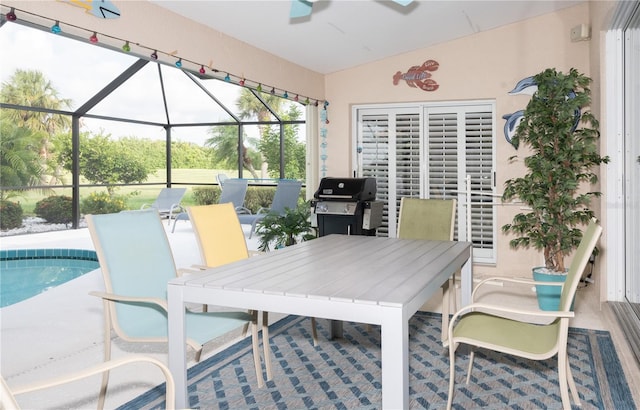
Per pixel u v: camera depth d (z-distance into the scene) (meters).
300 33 4.91
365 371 2.96
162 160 13.10
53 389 2.65
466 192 5.77
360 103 6.25
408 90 5.99
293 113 13.95
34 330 3.62
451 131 6.04
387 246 3.20
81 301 4.42
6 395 1.07
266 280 2.20
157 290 2.62
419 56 5.91
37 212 10.73
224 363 3.07
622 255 4.19
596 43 4.52
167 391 1.58
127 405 2.48
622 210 4.17
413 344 3.43
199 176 13.52
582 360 3.09
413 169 6.21
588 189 5.22
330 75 6.37
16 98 10.63
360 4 4.41
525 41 5.46
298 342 3.46
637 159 3.90
